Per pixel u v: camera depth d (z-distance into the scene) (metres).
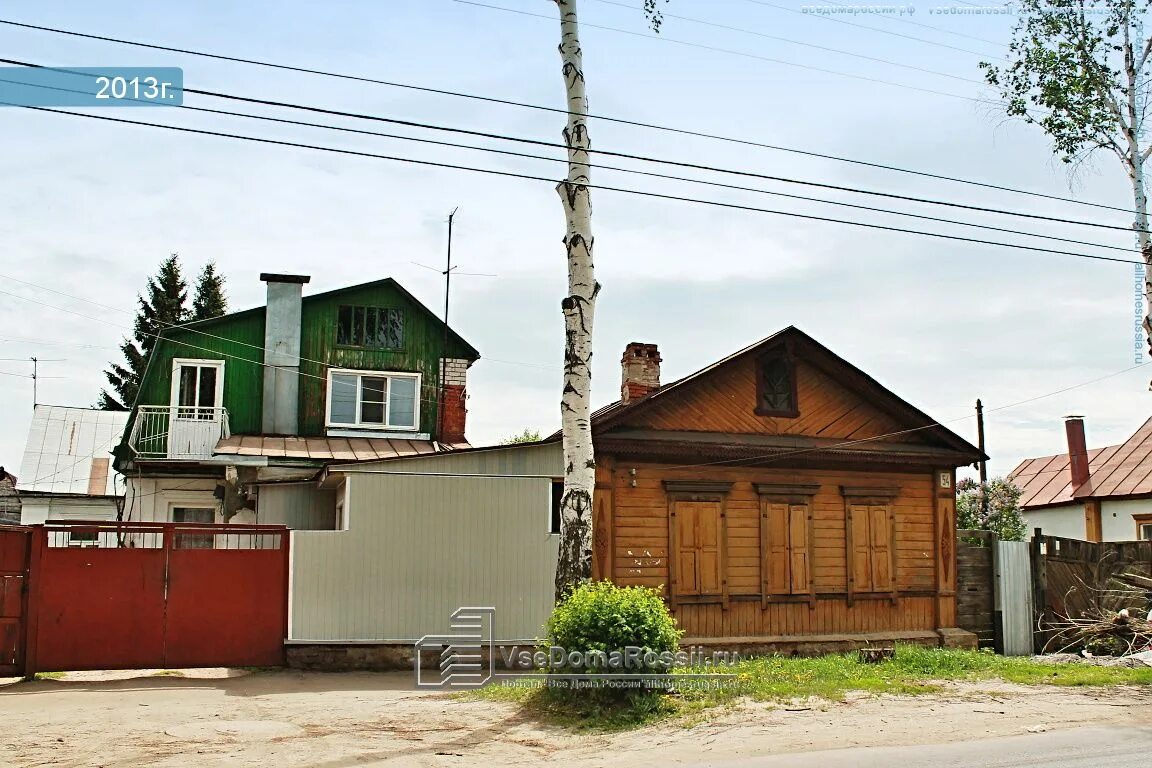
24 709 13.23
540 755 10.41
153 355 27.16
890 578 20.58
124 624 16.75
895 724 11.86
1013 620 21.23
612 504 18.69
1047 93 19.98
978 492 30.42
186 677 16.38
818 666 16.00
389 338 29.34
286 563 17.72
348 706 13.45
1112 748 10.45
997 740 10.97
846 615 20.11
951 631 20.72
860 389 20.86
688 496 19.25
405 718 12.43
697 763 9.91
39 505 28.09
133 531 16.95
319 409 28.28
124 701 13.98
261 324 28.11
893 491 20.89
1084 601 21.72
